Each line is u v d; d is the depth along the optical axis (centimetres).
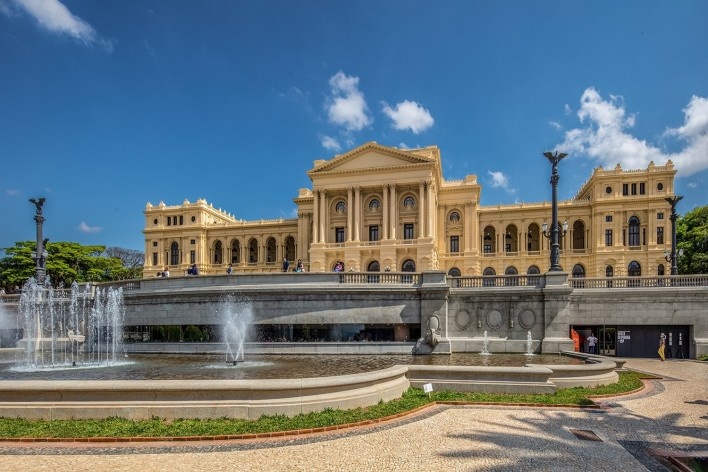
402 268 7538
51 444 957
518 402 1339
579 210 8331
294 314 2730
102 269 8300
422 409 1273
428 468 830
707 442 1009
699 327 2694
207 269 10075
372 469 825
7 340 3328
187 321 2834
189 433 996
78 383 1125
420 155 7475
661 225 7712
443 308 2661
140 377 1602
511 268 8519
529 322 2652
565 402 1345
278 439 993
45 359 2534
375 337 2692
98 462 858
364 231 8031
